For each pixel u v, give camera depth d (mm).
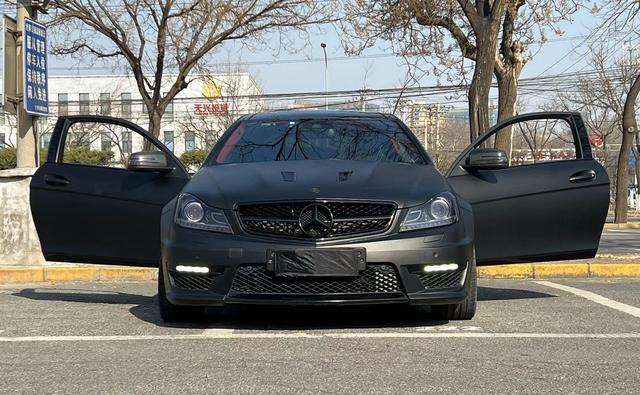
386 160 5996
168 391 3830
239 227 5004
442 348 4719
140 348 4773
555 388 3854
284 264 4875
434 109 39094
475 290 5473
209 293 4996
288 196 4988
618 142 54719
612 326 5410
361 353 4590
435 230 5043
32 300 7000
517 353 4590
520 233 6059
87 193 6195
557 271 9008
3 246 9047
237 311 6176
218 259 4949
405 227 5004
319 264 4855
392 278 4949
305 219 4934
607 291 7293
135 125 6582
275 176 5340
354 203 4988
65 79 63844
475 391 3805
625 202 25266
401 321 5660
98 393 3811
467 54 14031
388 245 4918
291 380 4008
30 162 10234
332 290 4930
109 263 6262
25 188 9078
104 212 6180
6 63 10047
